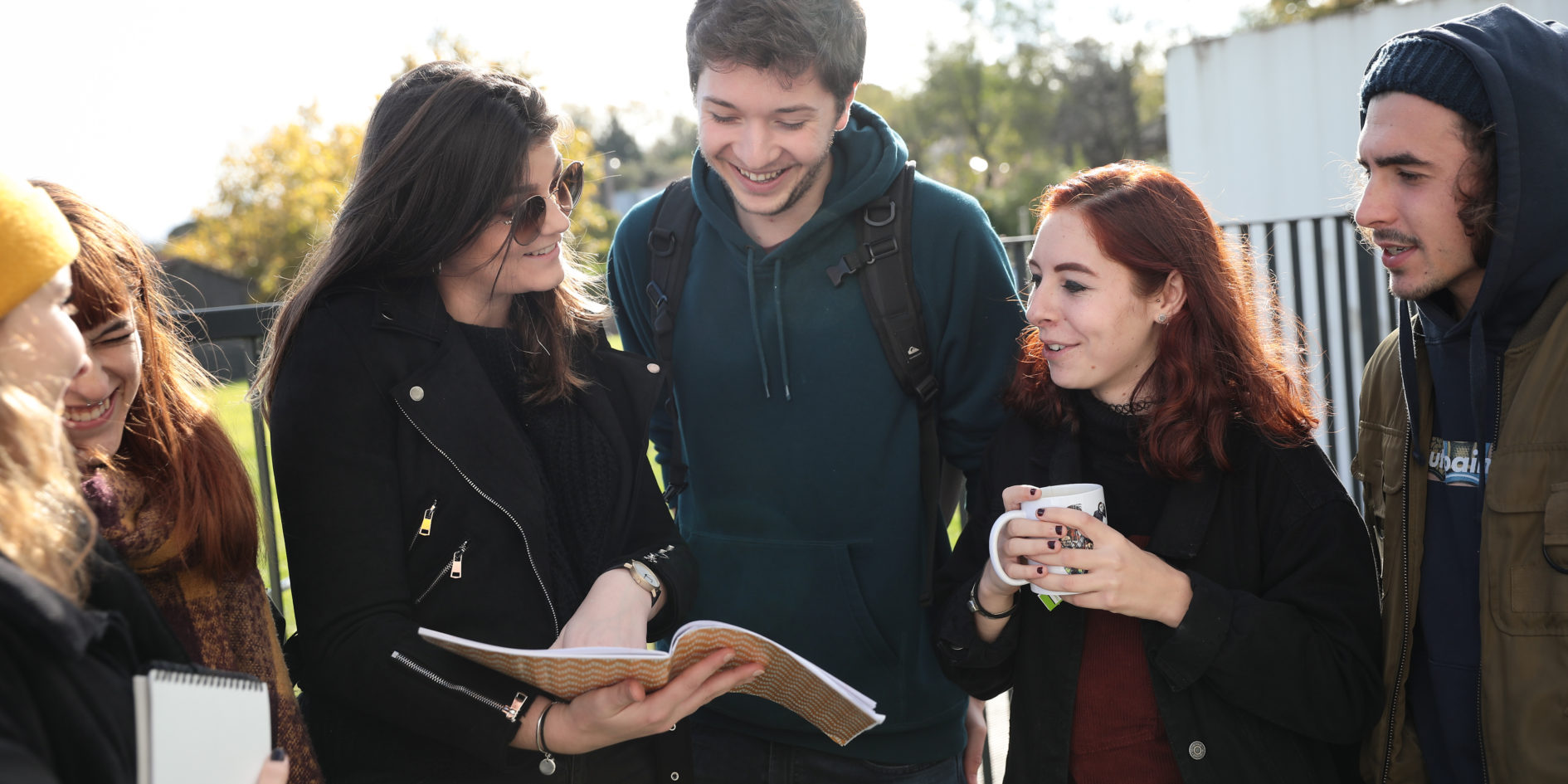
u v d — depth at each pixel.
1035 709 1.80
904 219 2.11
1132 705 1.73
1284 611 1.64
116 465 1.36
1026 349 1.92
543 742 1.49
